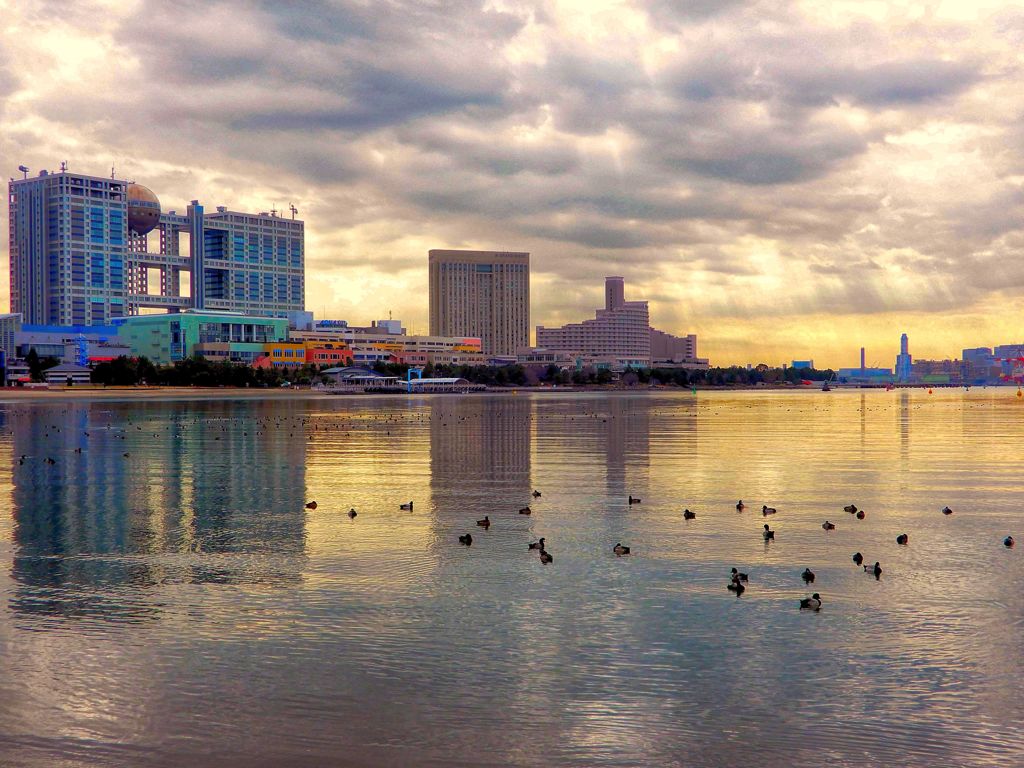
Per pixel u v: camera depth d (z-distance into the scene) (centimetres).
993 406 19025
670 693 1803
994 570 2745
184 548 3094
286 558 2934
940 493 4406
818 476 5150
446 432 9500
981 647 2047
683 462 6009
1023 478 5022
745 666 1942
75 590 2544
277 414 14275
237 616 2294
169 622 2247
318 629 2191
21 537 3303
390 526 3503
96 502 4188
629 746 1589
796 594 2486
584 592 2508
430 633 2158
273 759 1547
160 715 1712
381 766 1523
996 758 1541
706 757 1548
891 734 1628
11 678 1886
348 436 8875
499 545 3130
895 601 2408
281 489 4644
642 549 3061
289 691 1817
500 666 1945
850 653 2014
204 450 7150
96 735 1634
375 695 1798
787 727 1656
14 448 7381
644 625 2214
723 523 3550
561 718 1694
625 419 12581
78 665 1958
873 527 3456
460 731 1645
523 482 4903
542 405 19362
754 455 6538
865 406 19175
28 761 1544
